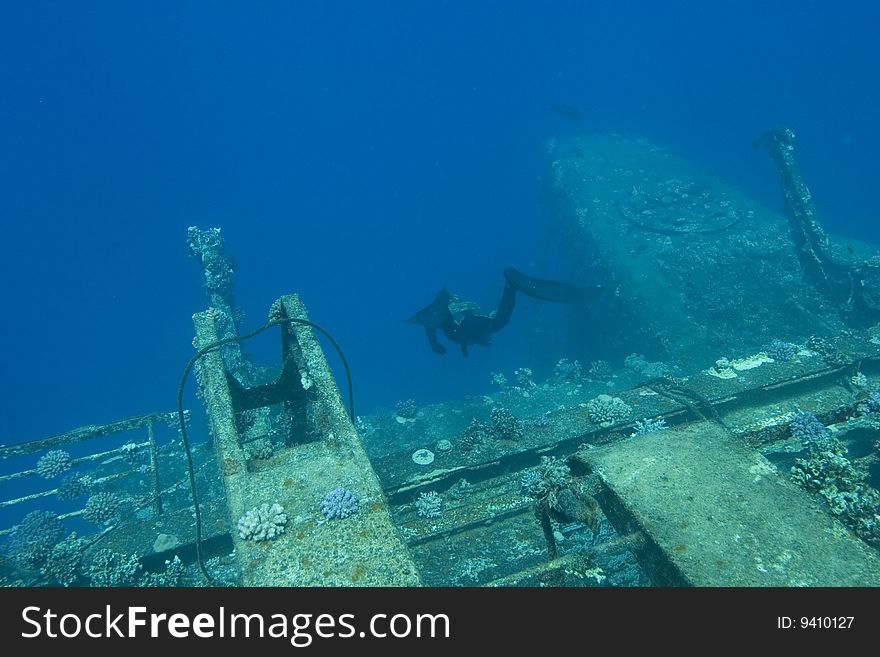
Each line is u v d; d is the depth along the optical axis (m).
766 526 3.25
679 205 18.83
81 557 7.23
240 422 9.27
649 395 9.52
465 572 7.17
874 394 6.98
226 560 7.50
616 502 3.62
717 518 3.34
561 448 8.94
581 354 18.61
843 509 4.37
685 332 13.64
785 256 15.05
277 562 3.66
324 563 3.62
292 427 7.14
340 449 4.67
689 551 3.14
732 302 14.06
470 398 13.12
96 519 9.88
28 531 8.54
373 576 3.49
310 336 6.09
